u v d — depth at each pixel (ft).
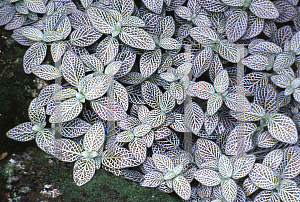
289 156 3.45
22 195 3.38
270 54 3.45
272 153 3.45
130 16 3.43
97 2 3.48
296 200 3.39
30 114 3.49
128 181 3.54
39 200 3.39
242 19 3.43
